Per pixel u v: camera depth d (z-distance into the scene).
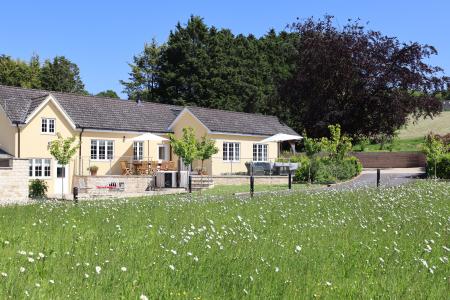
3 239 9.81
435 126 82.69
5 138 34.88
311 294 6.13
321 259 8.38
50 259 7.87
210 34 72.38
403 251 9.11
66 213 15.67
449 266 8.12
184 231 10.86
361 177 38.06
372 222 13.14
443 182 31.38
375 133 56.34
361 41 53.25
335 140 37.66
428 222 13.14
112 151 39.31
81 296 5.80
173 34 72.19
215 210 16.62
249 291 6.17
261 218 14.05
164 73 70.12
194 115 42.81
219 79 67.31
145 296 5.58
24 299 5.50
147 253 8.51
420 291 6.40
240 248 9.12
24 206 18.73
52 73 79.50
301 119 58.91
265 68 73.50
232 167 44.16
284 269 7.47
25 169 28.33
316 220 13.58
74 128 36.66
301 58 55.22
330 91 55.31
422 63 52.62
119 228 11.67
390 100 52.12
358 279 7.03
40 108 35.03
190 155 31.34
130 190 35.50
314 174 36.09
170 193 30.48
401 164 51.06
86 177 35.53
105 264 7.52
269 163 40.62
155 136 39.34
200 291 6.14
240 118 47.78
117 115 41.56
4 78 72.56
